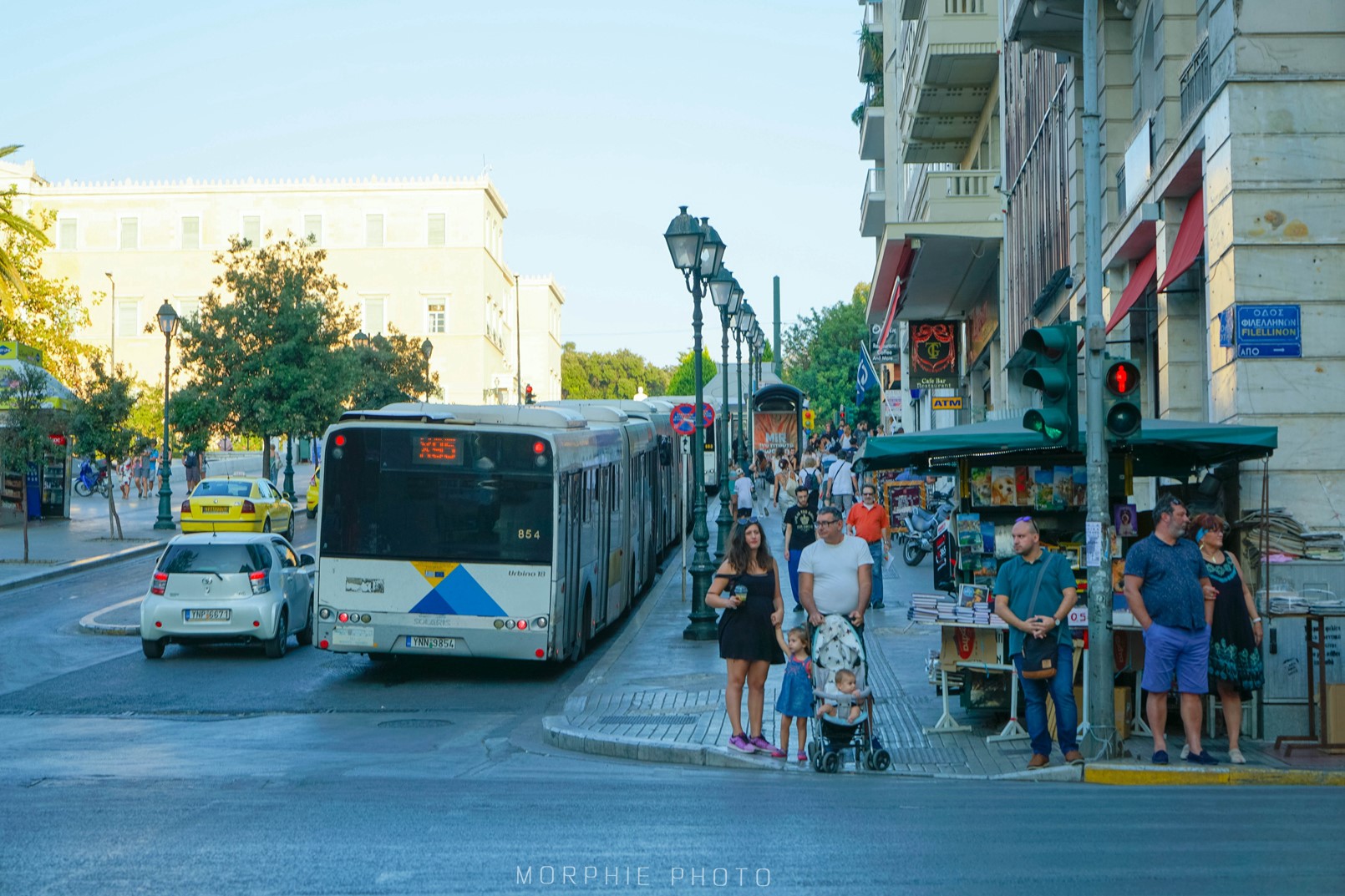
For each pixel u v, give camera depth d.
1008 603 11.32
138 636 22.34
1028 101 28.39
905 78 42.44
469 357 100.31
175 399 49.75
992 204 32.78
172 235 100.31
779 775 11.20
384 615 17.38
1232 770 10.77
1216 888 6.85
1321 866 7.36
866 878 7.11
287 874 7.18
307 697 16.58
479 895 6.77
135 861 7.50
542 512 17.44
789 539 22.11
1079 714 12.65
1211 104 15.25
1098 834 8.31
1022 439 12.65
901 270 36.03
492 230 106.38
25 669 18.98
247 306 50.50
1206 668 11.17
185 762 11.83
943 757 11.74
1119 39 20.88
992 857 7.63
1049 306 26.16
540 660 18.00
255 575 19.73
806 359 108.31
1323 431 14.34
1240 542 13.29
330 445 17.62
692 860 7.55
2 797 9.75
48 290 58.69
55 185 100.50
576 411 23.59
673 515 35.91
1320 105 14.56
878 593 22.11
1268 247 14.53
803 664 11.64
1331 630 12.05
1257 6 14.65
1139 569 11.18
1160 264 17.92
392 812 9.08
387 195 100.81
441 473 17.50
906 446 13.10
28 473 43.97
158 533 40.78
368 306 100.56
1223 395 14.89
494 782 10.62
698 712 14.22
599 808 9.27
